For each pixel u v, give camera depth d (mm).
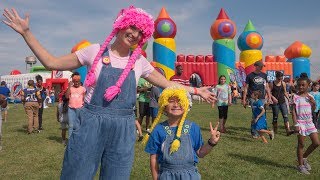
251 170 5688
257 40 27969
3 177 5344
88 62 2783
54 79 26641
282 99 9492
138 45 2807
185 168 3236
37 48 2648
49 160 6520
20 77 28484
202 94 3402
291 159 6508
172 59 25422
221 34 26906
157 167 3373
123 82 2707
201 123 11750
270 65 29500
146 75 3084
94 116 2646
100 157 2713
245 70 28047
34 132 10453
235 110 17234
